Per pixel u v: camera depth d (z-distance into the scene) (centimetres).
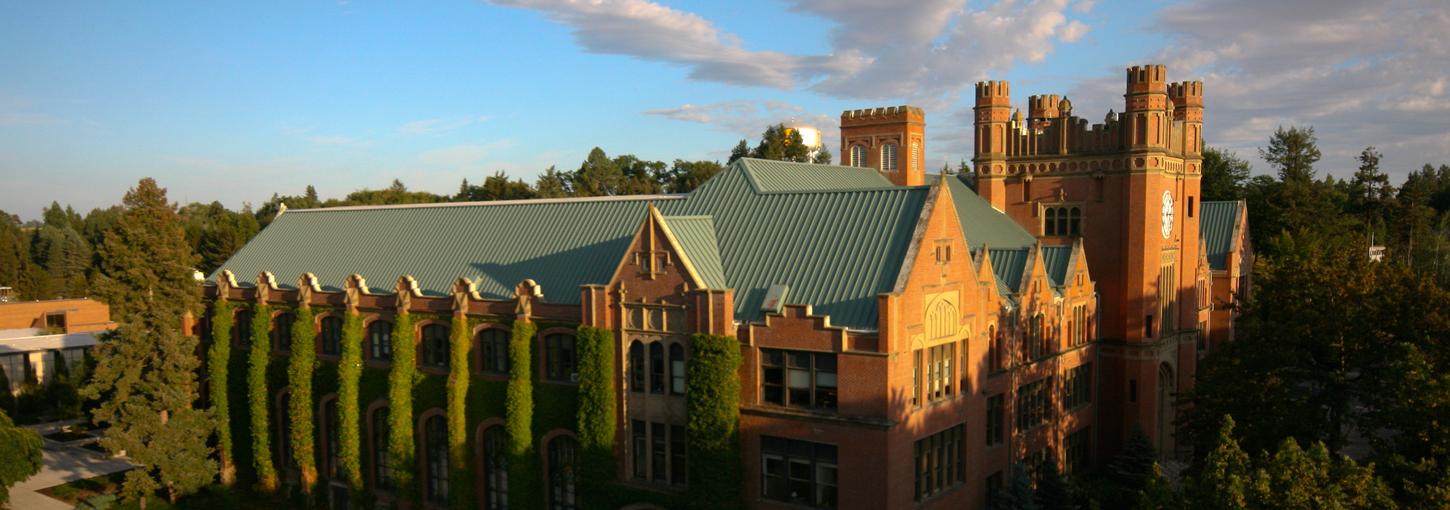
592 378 4441
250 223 15750
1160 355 5994
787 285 4328
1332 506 2764
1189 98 6281
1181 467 6003
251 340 6072
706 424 4112
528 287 4703
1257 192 12638
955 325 4322
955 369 4344
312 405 5728
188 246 6141
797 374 4053
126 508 5853
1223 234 7594
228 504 5925
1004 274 5122
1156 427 6050
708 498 4134
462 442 4959
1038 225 6247
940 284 4175
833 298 4153
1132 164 5772
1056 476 4625
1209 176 12688
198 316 6356
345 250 6288
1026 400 5109
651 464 4375
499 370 4938
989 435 4756
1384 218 14838
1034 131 6222
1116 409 5978
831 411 3953
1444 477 3050
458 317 4956
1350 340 4272
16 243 17312
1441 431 3291
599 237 5297
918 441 4106
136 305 5784
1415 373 3434
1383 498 2861
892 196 4466
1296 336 4391
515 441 4716
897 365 3850
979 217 5900
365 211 6619
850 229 4447
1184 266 6303
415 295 5222
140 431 5691
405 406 5209
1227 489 2877
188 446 5891
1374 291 4369
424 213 6278
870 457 3844
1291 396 4469
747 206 4956
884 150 7312
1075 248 5619
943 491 4291
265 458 6016
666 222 4516
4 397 8631
